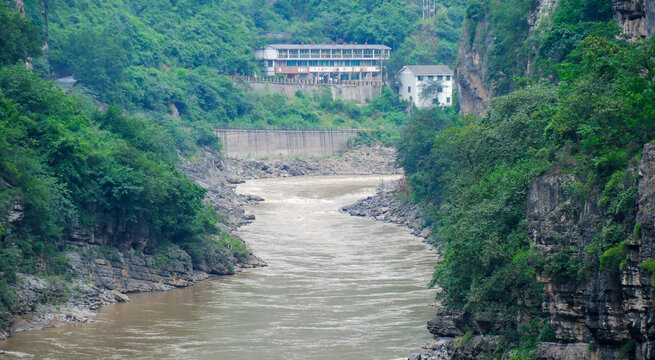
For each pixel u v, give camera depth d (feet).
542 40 263.90
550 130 167.22
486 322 174.91
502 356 161.89
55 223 257.34
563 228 142.10
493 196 182.19
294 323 233.96
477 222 179.42
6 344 209.36
